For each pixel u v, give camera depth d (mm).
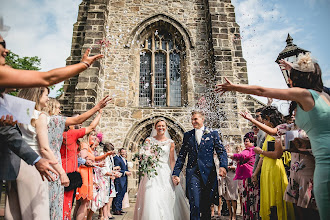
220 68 10156
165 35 11805
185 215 3662
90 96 9336
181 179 4105
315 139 1810
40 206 1995
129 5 11586
